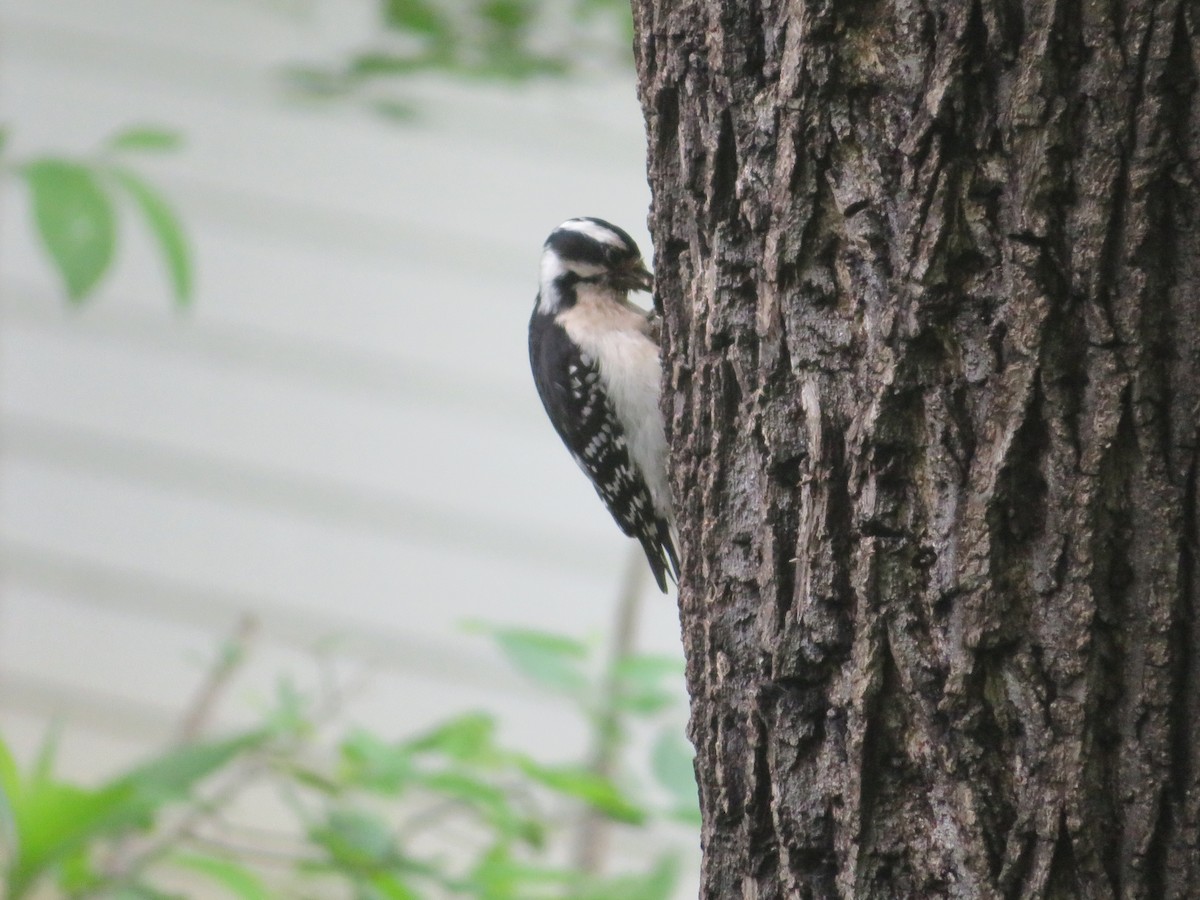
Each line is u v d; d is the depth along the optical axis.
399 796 8.39
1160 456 4.82
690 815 8.05
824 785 5.40
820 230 5.42
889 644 5.20
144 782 7.30
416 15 11.80
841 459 5.36
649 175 6.40
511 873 8.34
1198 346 4.78
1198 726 4.80
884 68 5.25
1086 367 4.89
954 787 5.07
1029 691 4.96
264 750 8.45
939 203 5.07
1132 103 4.79
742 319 5.79
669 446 6.43
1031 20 4.89
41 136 16.33
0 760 7.34
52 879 7.97
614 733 9.05
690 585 6.18
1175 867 4.82
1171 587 4.80
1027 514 4.99
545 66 11.88
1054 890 4.92
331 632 15.62
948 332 5.11
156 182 15.98
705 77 5.87
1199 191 4.76
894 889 5.19
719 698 5.87
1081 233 4.86
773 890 5.62
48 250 7.48
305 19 15.97
